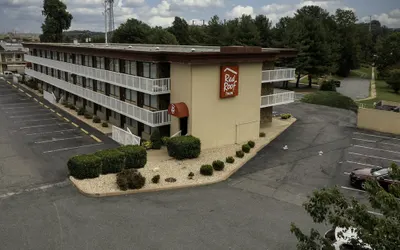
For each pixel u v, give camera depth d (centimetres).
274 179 2384
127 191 2084
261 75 3209
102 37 10206
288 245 1571
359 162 2744
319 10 10638
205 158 2708
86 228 1672
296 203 2019
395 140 3359
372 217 916
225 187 2238
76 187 2139
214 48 3794
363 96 7056
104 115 4006
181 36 9994
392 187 986
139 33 9169
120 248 1516
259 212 1891
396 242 832
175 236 1619
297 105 5019
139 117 3036
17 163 2570
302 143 3216
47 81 5516
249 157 2788
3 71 9019
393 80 7819
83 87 4369
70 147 2992
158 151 2864
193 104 2717
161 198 2038
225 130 3003
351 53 10494
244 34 7244
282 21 8600
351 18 11850
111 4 6034
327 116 4334
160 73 2927
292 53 3603
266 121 3744
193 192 2141
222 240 1598
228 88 2886
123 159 2361
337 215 981
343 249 1225
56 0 8981
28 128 3619
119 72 3481
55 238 1584
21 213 1809
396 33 11406
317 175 2469
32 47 6094
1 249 1495
